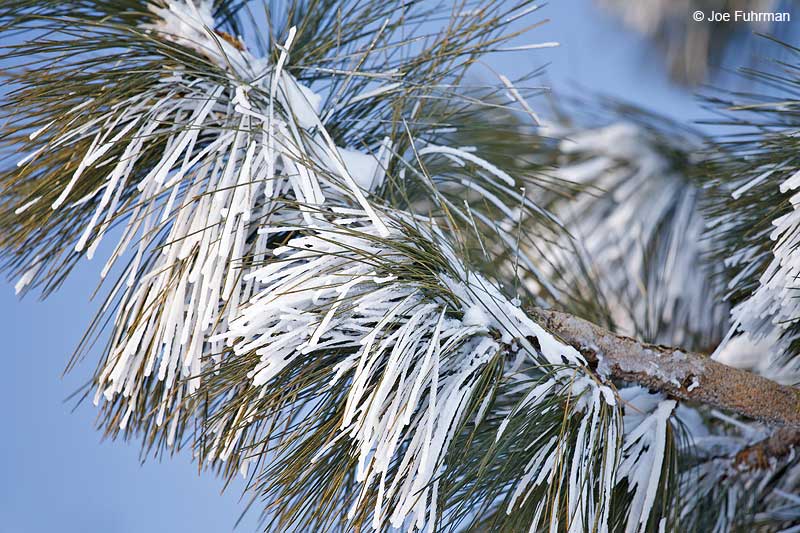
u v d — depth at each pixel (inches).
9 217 42.4
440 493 42.3
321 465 42.1
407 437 42.1
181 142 41.4
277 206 42.8
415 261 42.1
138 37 42.6
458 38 44.3
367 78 45.3
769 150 46.2
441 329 41.8
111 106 42.0
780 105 45.3
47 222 42.7
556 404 42.5
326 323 40.1
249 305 41.1
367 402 40.3
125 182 42.2
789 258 42.3
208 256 41.3
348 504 43.0
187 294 42.3
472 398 41.7
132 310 42.5
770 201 45.7
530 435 42.5
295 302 40.6
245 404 41.6
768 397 43.8
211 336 41.1
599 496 41.7
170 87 42.7
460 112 46.5
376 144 45.5
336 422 41.6
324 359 42.2
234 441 41.8
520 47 44.0
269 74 43.6
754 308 43.6
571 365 42.3
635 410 44.8
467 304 42.4
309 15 44.7
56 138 41.2
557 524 41.2
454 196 46.3
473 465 42.8
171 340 41.1
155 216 42.7
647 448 44.2
